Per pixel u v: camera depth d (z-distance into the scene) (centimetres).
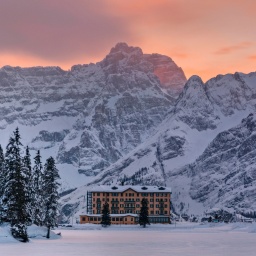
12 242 16862
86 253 14412
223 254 14550
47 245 16600
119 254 14325
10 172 17575
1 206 17625
